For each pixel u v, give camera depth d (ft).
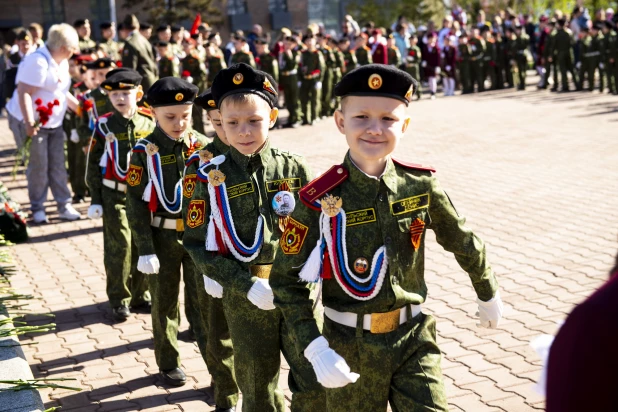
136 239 15.98
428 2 117.19
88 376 17.33
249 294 11.76
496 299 10.54
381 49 70.03
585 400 4.86
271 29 124.77
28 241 29.45
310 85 60.03
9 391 14.21
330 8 129.29
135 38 44.19
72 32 29.86
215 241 12.67
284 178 13.04
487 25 79.20
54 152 32.12
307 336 9.61
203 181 12.92
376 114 9.50
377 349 9.75
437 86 86.22
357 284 9.77
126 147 20.39
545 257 23.95
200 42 58.75
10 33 50.26
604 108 58.80
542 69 77.61
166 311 16.51
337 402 10.08
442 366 16.58
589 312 4.92
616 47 67.67
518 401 14.80
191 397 16.10
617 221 27.68
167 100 16.07
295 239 9.90
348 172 9.93
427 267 23.86
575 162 39.04
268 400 12.73
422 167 10.20
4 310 17.93
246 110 12.53
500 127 52.26
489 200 32.22
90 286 23.82
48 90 30.14
